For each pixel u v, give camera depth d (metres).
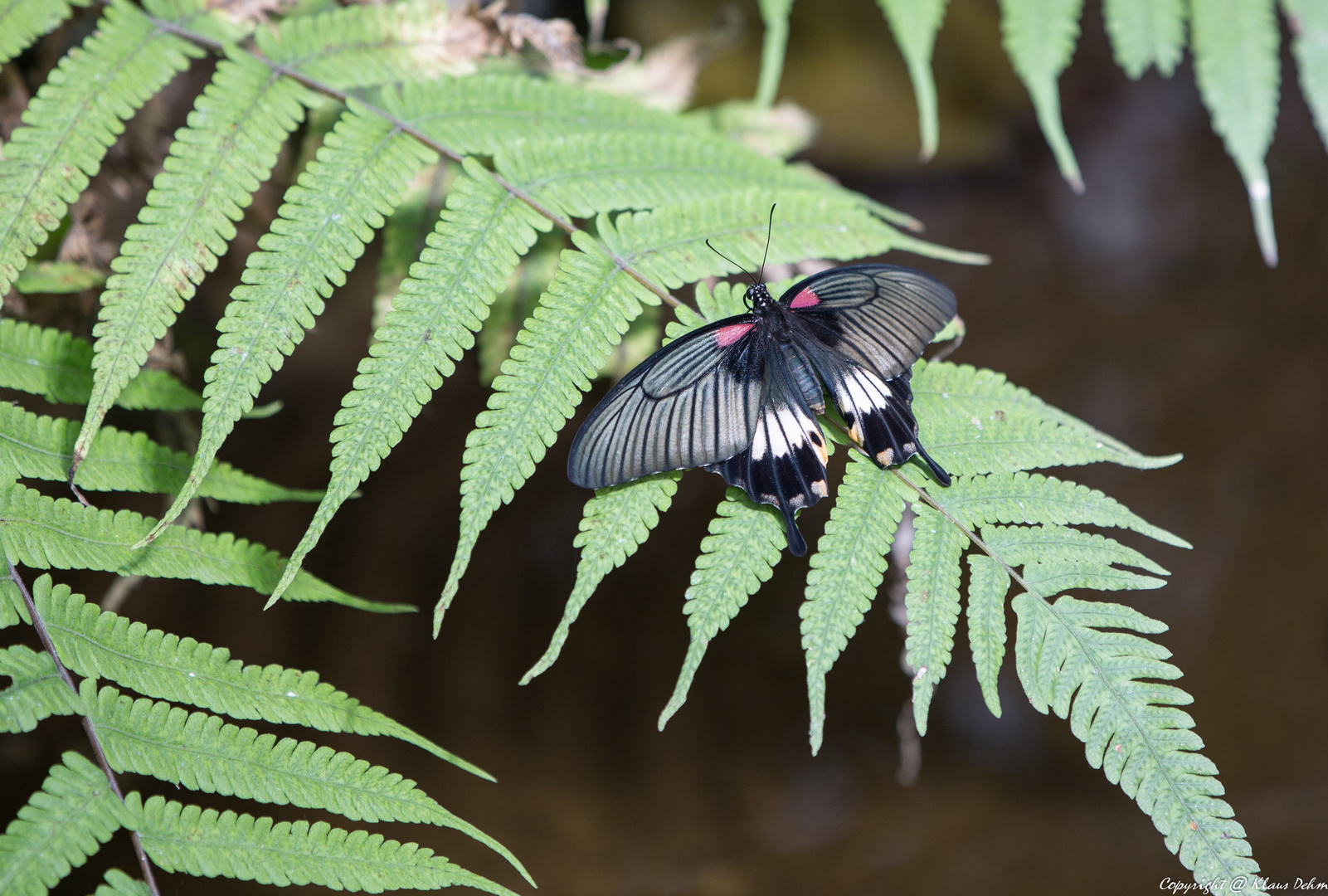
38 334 1.90
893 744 3.55
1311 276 4.84
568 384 1.87
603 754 3.44
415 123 1.91
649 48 3.39
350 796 1.84
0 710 1.83
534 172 1.90
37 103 1.89
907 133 4.42
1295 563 3.75
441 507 3.85
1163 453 4.16
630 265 1.89
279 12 1.94
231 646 3.27
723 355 1.88
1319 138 5.12
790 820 3.35
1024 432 1.88
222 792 1.83
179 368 1.97
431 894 2.90
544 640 3.67
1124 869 3.13
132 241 1.87
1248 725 3.39
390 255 1.99
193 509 1.96
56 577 2.81
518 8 2.06
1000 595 1.86
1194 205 5.14
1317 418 4.20
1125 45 1.99
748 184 1.93
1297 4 1.99
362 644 3.45
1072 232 5.13
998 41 4.47
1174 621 3.66
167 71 1.90
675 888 3.12
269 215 2.03
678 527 3.98
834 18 4.07
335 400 3.71
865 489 1.87
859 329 1.89
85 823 1.82
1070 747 3.50
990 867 3.18
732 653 3.76
